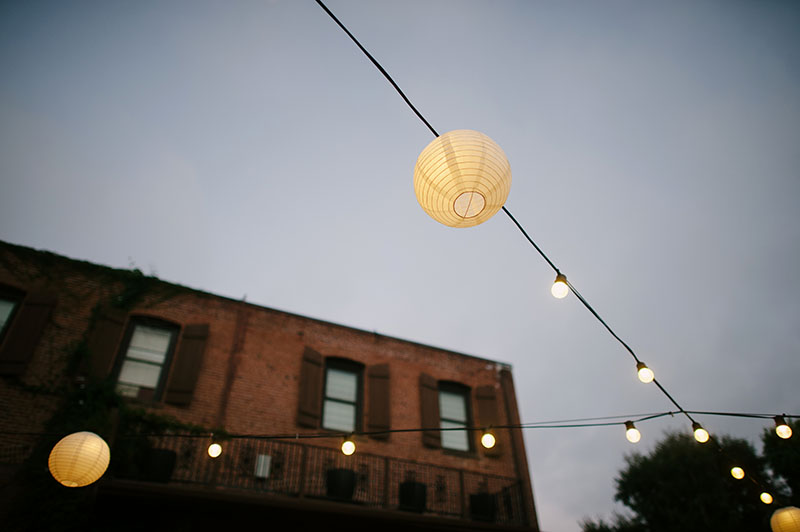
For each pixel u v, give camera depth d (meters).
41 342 9.19
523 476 11.96
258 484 9.37
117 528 7.98
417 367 12.89
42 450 8.05
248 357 10.98
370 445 11.03
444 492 10.89
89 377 9.15
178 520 8.41
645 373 5.93
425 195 3.10
